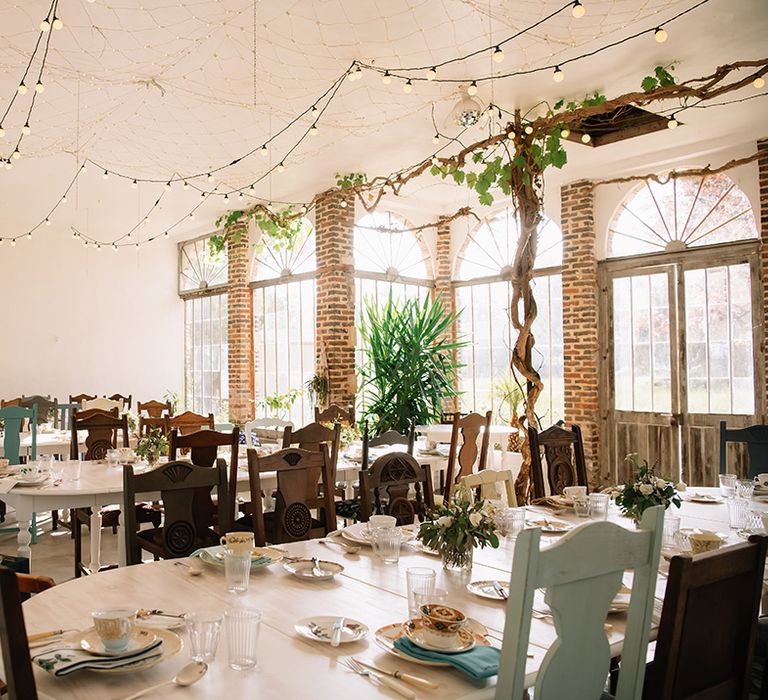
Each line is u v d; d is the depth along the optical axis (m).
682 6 3.92
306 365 8.48
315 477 4.00
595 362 7.17
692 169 6.62
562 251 7.45
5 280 9.14
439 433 6.73
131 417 6.77
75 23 4.02
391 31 4.16
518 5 3.87
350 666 1.55
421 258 9.15
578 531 1.44
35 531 5.68
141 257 10.45
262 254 9.21
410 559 2.50
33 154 6.40
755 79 3.94
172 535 2.85
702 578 1.56
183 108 5.33
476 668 1.49
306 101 5.23
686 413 6.62
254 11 3.89
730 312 6.34
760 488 3.74
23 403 7.78
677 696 1.58
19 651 1.26
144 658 1.52
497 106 5.44
